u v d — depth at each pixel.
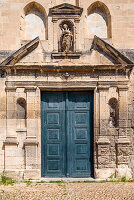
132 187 11.01
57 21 13.09
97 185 11.46
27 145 12.53
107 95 12.81
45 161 12.91
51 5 13.20
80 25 13.12
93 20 13.49
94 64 12.89
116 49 12.65
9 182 12.01
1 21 13.08
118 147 12.61
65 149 12.96
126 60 12.57
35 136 12.58
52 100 13.06
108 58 12.88
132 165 12.66
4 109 12.75
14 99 12.71
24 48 12.55
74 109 13.03
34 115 12.66
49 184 11.75
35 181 12.24
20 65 12.55
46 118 13.02
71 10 13.04
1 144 12.65
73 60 12.92
